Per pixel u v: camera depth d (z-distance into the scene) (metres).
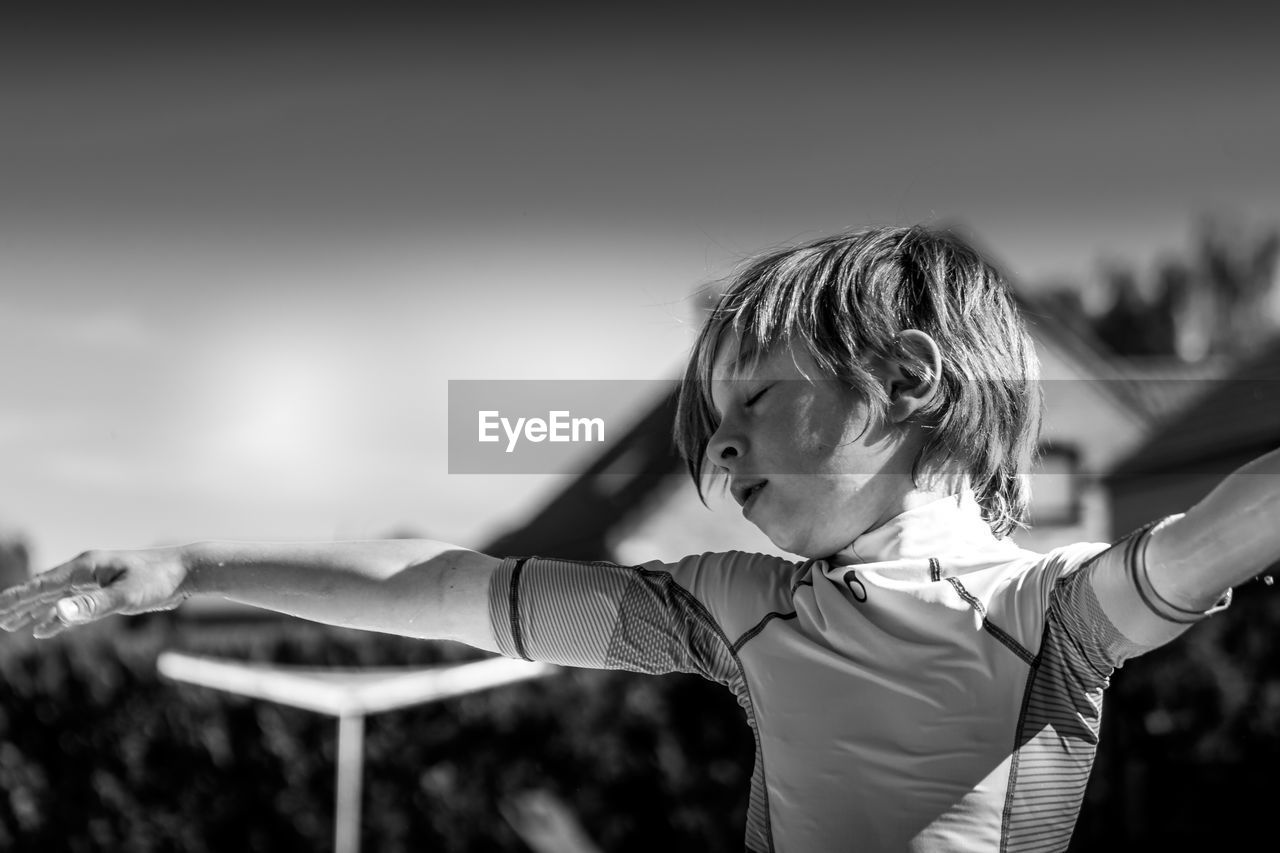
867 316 2.34
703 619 2.39
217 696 13.52
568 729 12.75
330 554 2.51
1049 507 14.65
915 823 2.10
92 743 13.47
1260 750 10.81
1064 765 2.12
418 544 2.57
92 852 13.34
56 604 2.28
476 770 12.88
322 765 13.34
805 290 2.38
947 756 2.11
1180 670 11.03
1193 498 14.65
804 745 2.20
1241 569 1.88
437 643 13.21
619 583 2.44
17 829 13.36
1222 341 28.11
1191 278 28.08
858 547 2.32
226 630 13.67
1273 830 10.67
